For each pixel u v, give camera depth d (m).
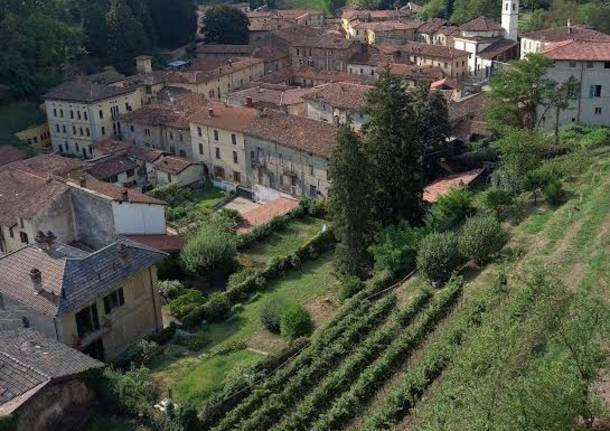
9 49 113.81
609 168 63.16
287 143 75.25
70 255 47.12
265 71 135.38
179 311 51.38
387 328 41.91
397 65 124.25
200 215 74.12
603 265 41.12
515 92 74.38
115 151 89.25
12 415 33.03
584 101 75.00
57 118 104.50
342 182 53.12
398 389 34.62
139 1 147.50
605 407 26.08
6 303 44.62
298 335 45.72
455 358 33.44
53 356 38.22
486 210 58.41
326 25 185.38
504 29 138.62
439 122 75.75
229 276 58.75
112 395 37.56
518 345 28.25
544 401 23.97
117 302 46.00
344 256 54.78
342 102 91.75
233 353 45.16
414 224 58.62
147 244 60.41
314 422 35.16
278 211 70.88
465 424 25.02
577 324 27.11
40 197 61.25
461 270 48.69
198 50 146.75
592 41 76.44
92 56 134.38
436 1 180.12
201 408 38.09
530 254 46.66
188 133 90.88
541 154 66.50
